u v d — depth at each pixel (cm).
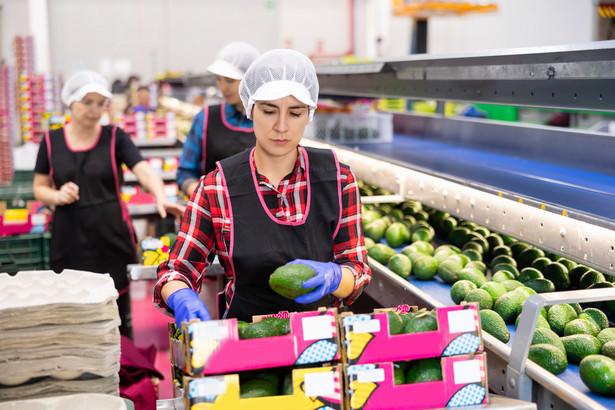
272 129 178
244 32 1550
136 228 780
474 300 224
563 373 185
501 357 188
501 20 1177
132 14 1485
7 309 157
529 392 179
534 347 184
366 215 333
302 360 151
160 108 1005
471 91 276
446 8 682
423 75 296
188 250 190
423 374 156
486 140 422
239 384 151
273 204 191
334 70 383
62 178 368
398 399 152
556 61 205
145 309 557
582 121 812
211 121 354
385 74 354
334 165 195
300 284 162
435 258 276
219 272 305
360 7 1573
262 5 1545
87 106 356
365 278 189
